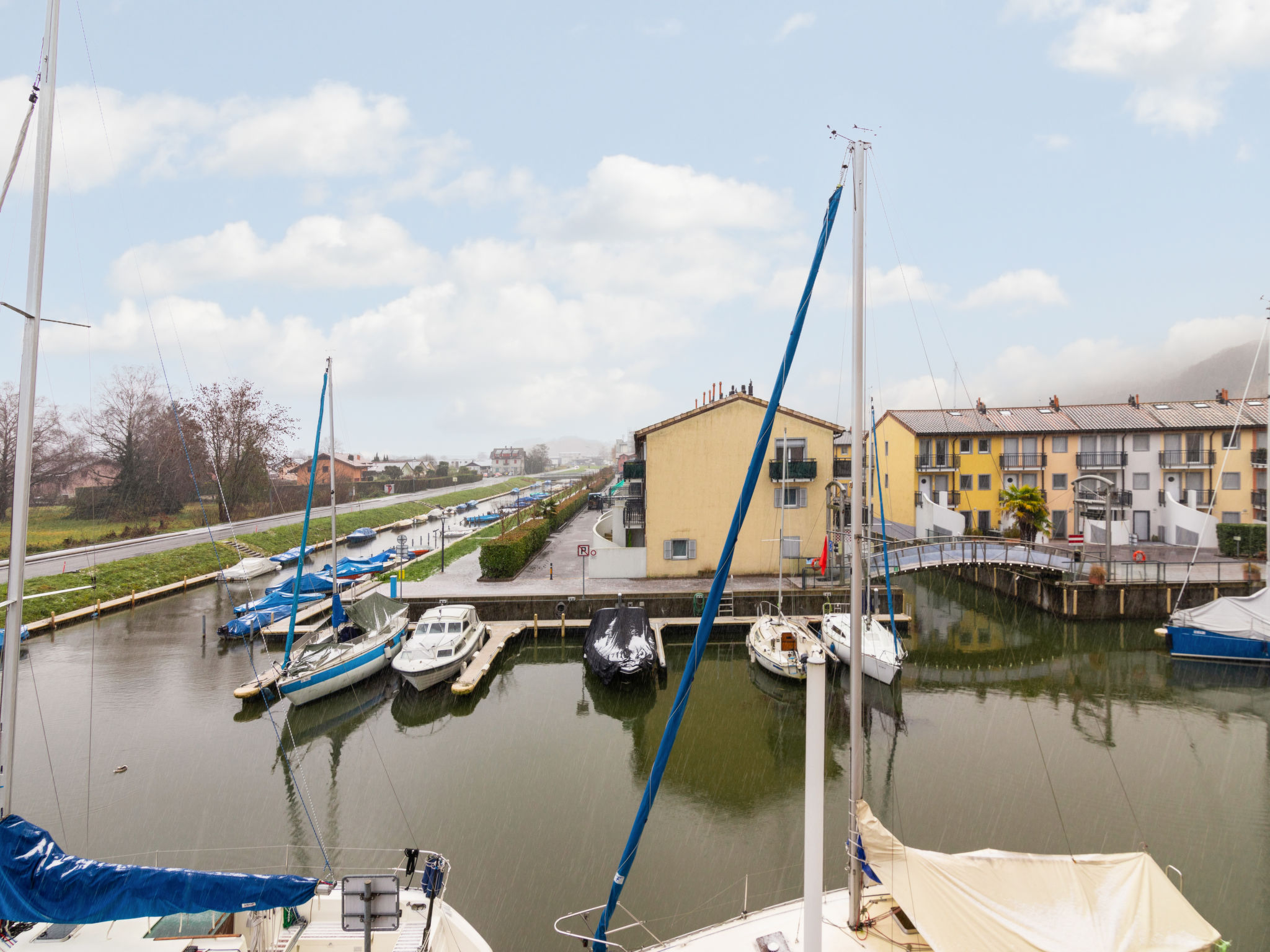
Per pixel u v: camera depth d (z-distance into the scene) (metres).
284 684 21.81
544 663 28.31
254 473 66.25
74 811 16.31
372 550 56.16
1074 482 36.50
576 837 14.88
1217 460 45.06
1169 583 31.98
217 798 16.94
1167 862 13.85
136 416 55.97
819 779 6.59
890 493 50.34
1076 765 18.19
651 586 34.44
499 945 11.38
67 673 26.06
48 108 7.33
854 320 8.75
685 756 19.17
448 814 16.02
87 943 8.37
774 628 26.55
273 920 9.02
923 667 26.70
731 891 12.84
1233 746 19.33
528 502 80.50
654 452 36.44
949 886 7.94
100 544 48.28
